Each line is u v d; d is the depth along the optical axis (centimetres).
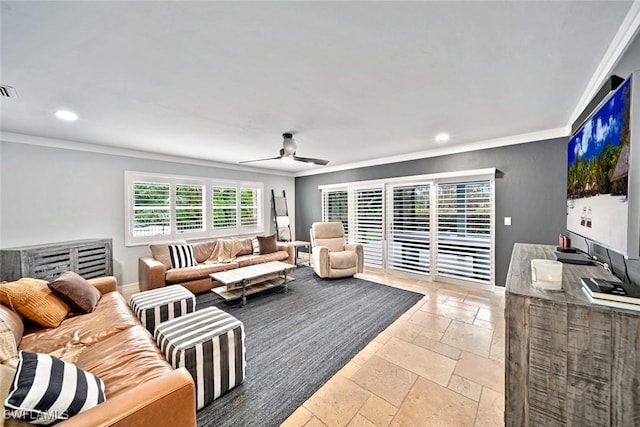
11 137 304
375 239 502
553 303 106
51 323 183
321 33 135
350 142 366
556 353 106
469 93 209
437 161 418
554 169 320
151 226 428
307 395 170
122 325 187
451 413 155
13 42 138
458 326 266
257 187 598
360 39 140
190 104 226
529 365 111
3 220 302
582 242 233
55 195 337
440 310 306
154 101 220
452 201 403
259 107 235
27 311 178
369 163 512
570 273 146
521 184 344
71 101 217
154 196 432
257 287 355
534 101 225
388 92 206
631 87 111
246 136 329
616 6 117
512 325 114
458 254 399
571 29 133
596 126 156
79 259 325
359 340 239
